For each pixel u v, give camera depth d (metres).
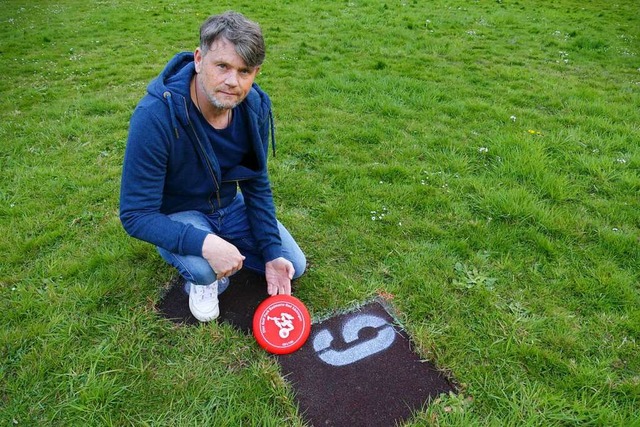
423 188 3.59
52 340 2.30
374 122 4.70
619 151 4.27
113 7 10.84
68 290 2.61
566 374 2.22
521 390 2.13
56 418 1.99
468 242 3.08
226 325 2.42
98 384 2.10
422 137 4.42
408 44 7.54
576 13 10.62
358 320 2.50
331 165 3.92
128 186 2.04
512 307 2.57
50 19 9.82
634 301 2.63
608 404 2.08
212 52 1.86
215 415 2.01
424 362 2.28
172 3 11.08
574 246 3.07
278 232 2.53
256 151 2.29
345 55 7.00
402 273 2.80
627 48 7.79
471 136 4.48
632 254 2.98
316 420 2.03
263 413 2.02
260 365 2.23
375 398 2.12
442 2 11.19
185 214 2.38
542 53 7.38
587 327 2.47
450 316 2.52
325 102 5.18
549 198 3.55
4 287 2.65
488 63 6.80
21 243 2.97
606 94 5.68
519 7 10.96
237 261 2.14
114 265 2.78
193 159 2.14
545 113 5.09
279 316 2.37
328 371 2.23
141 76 6.21
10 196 3.47
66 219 3.23
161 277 2.71
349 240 3.07
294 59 6.74
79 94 5.60
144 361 2.24
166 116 1.96
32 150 4.15
